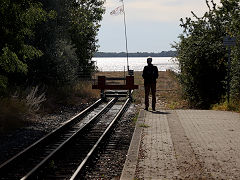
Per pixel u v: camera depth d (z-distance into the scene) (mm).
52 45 23109
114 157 8969
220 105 16234
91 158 8633
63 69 23031
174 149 8773
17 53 13938
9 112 13156
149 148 8914
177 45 19156
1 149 9664
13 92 17000
